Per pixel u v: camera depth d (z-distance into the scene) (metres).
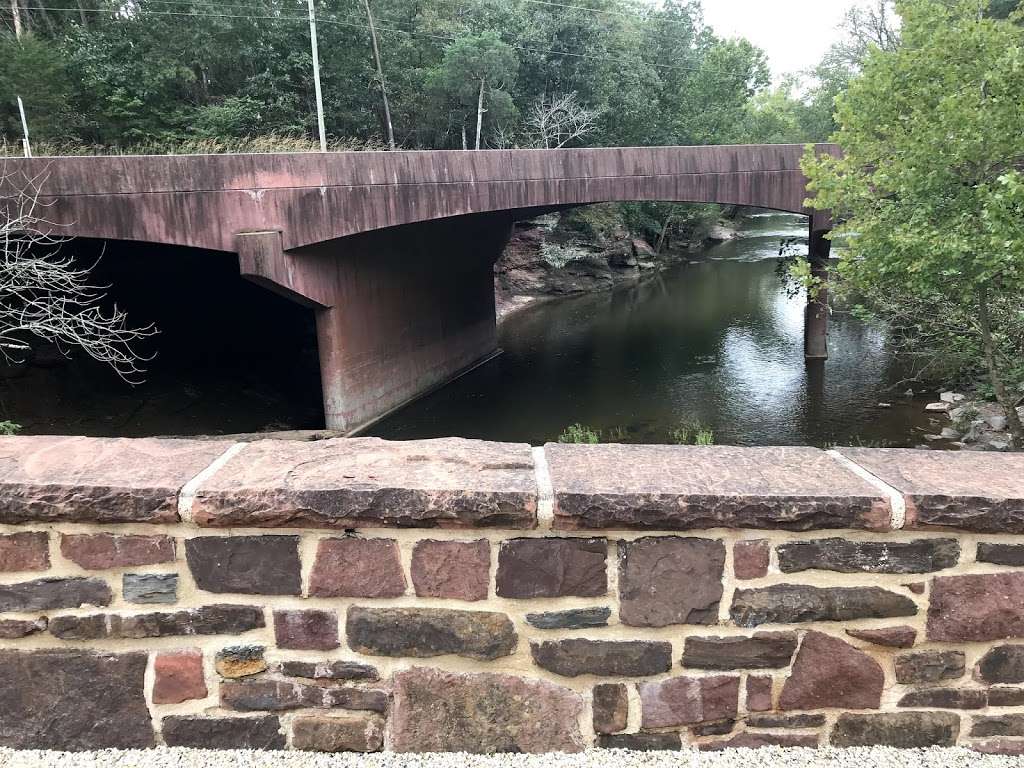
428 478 1.75
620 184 14.38
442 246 17.31
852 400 14.59
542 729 1.81
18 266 9.02
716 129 41.28
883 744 1.83
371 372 14.77
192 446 2.00
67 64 20.31
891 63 9.05
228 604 1.77
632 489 1.69
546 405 15.64
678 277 34.66
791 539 1.72
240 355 17.66
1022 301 8.88
